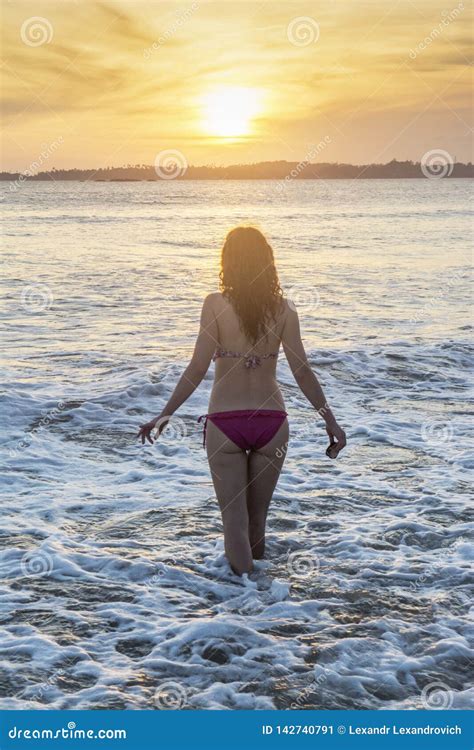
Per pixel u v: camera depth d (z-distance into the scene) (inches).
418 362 448.8
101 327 550.6
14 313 604.1
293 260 1066.7
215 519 219.9
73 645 149.5
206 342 175.0
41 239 1421.0
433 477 261.0
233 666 142.8
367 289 778.8
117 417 329.1
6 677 137.9
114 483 252.4
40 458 275.9
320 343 499.2
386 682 139.6
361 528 213.8
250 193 5684.1
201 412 339.9
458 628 158.9
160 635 153.9
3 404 334.3
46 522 215.9
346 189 6599.4
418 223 2006.6
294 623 159.3
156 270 930.7
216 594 173.5
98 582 178.1
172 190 6673.2
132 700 132.0
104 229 1759.4
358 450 292.0
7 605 165.6
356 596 172.4
